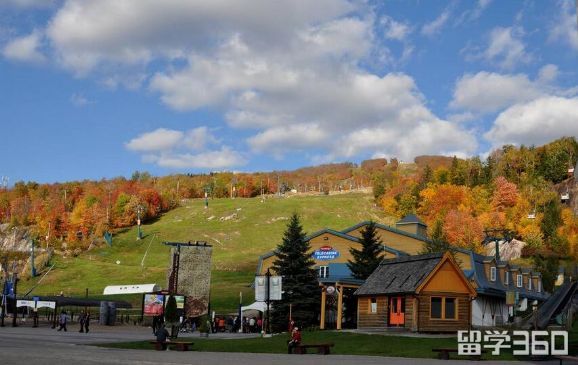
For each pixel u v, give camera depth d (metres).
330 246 81.69
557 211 182.88
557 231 172.00
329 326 65.19
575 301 47.69
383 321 53.84
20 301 81.31
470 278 67.94
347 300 66.56
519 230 179.25
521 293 76.62
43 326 81.75
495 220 183.50
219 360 30.00
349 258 80.19
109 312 86.88
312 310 66.50
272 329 65.94
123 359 29.77
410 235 85.12
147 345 43.56
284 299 65.94
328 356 34.22
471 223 159.12
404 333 48.56
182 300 72.94
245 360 30.14
